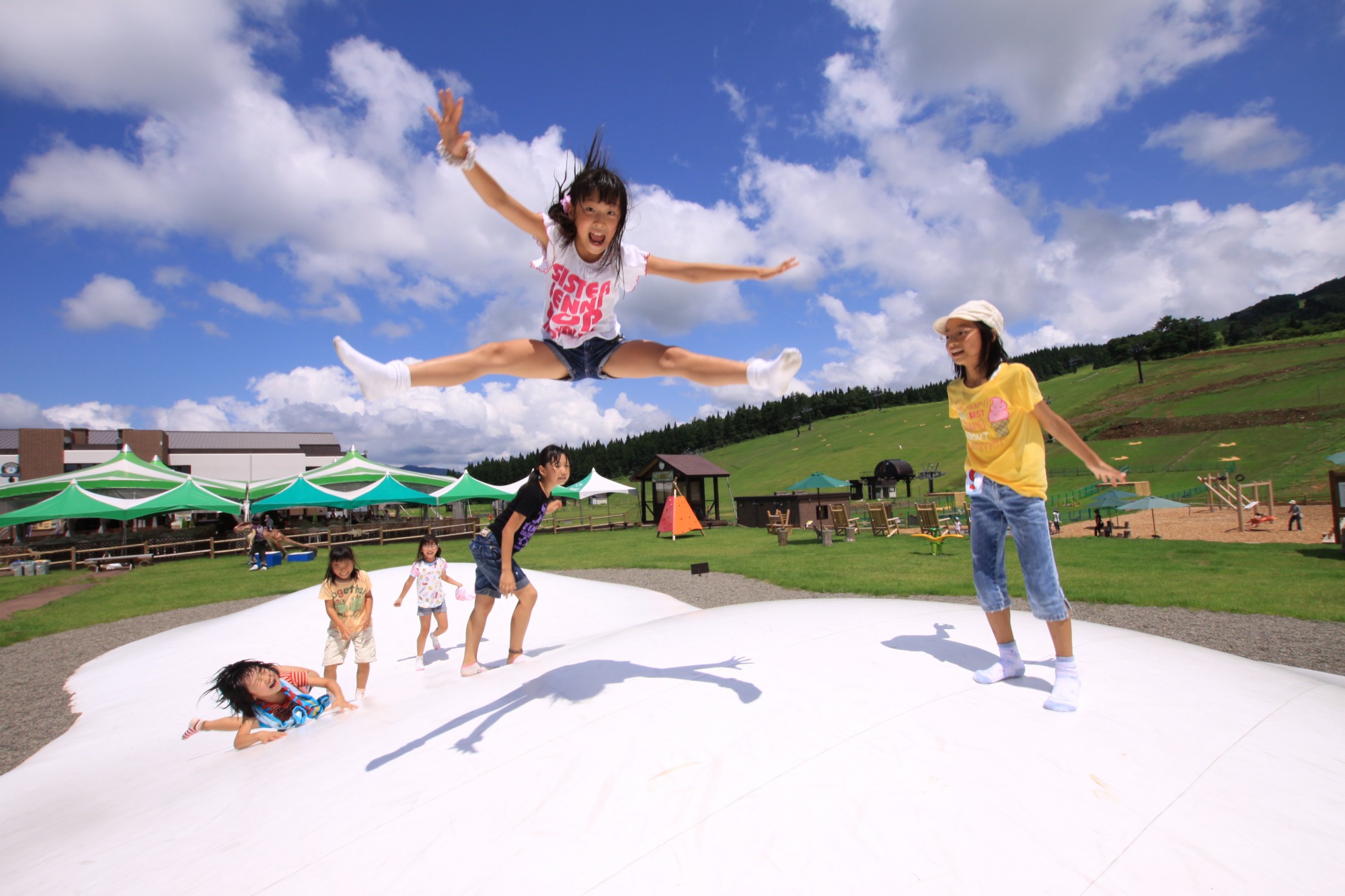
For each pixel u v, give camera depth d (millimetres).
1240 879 1794
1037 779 2176
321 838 2359
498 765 2592
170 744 5230
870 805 2070
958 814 2021
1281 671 3369
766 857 1910
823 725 2531
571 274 2656
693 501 38125
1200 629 8227
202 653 7801
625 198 2559
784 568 15406
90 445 59781
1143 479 39094
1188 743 2412
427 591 6852
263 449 73562
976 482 3039
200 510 29625
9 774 5078
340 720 4277
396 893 2000
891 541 22125
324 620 8492
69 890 2480
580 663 3699
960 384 3184
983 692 2822
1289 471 34062
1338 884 1775
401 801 2480
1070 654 2803
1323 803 2098
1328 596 9961
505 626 8109
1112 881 1787
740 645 3637
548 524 37312
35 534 41000
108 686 7457
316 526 36969
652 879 1884
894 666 3113
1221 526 22578
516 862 2027
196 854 2512
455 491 34531
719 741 2486
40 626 12312
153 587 17703
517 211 2580
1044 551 2789
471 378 2561
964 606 4621
